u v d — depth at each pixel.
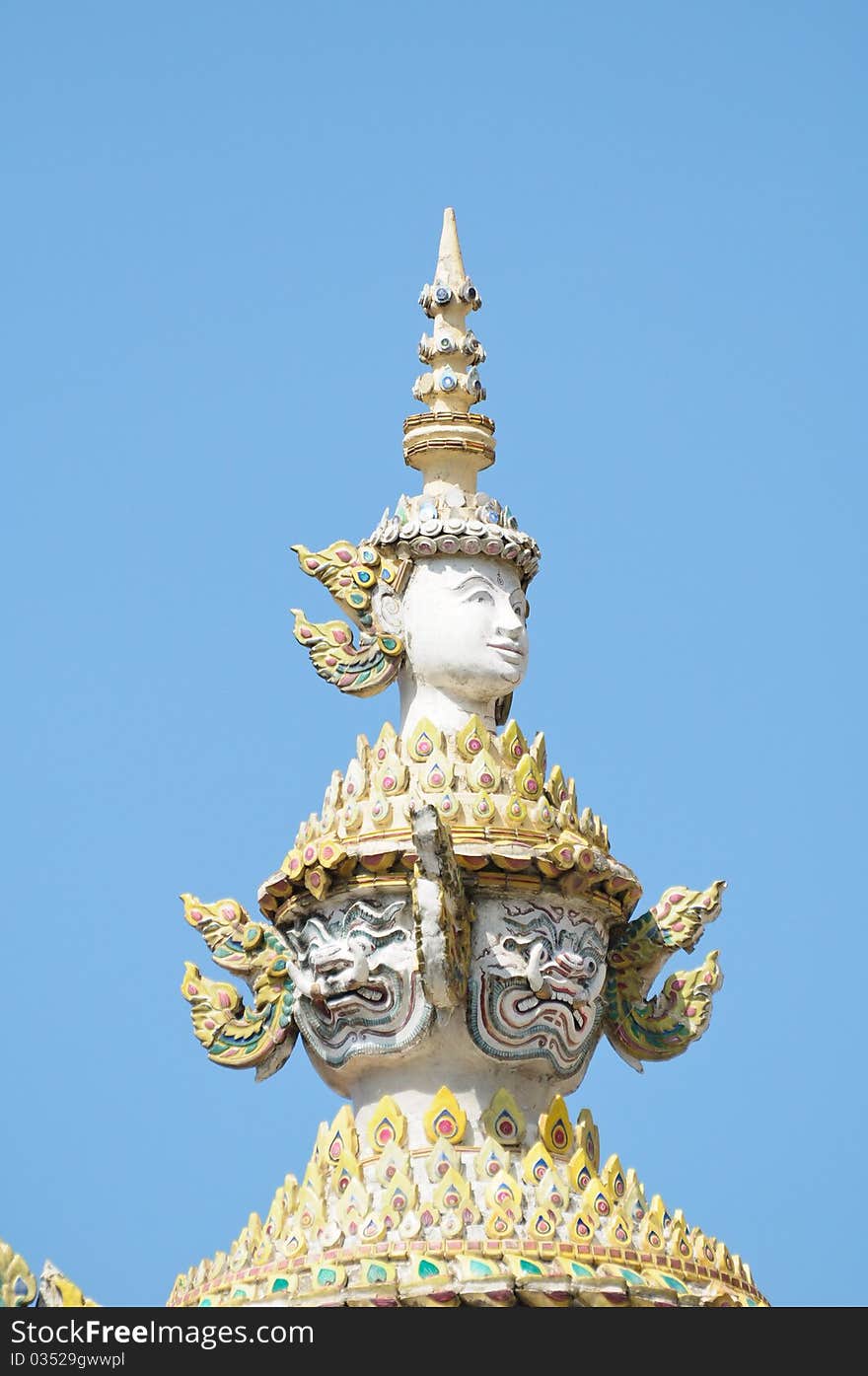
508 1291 21.48
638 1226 22.38
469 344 24.92
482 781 23.25
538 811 23.25
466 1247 21.72
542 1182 22.17
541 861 23.03
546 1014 23.06
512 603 24.17
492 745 23.45
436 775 23.25
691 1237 22.66
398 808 23.16
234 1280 22.28
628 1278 21.81
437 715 23.98
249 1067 23.92
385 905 23.16
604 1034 24.12
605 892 23.53
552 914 23.25
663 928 24.20
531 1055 23.05
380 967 22.98
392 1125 22.80
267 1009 23.89
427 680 24.02
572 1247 21.84
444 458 24.58
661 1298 21.91
